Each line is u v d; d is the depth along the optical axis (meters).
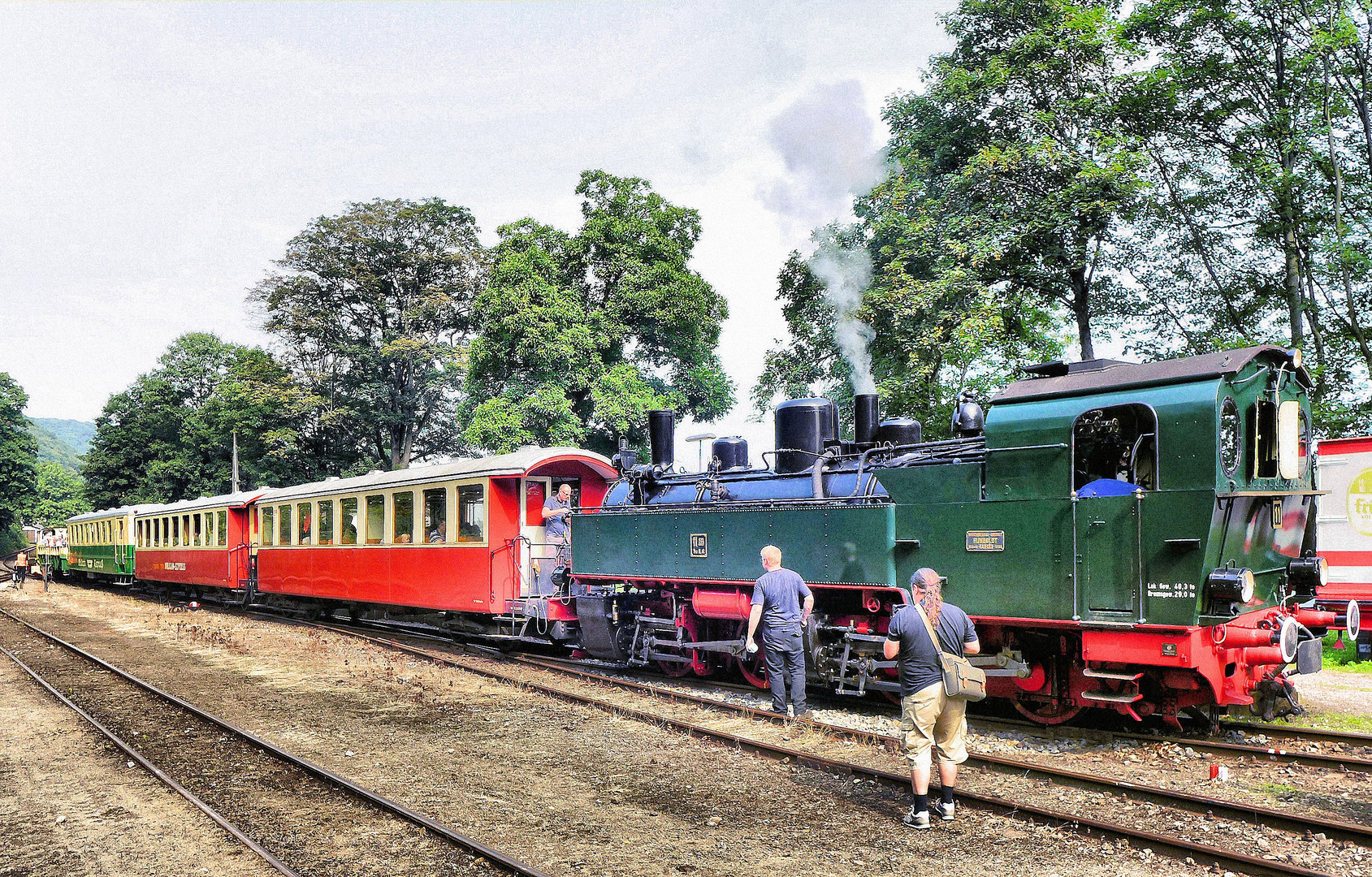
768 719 8.92
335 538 17.80
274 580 20.38
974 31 20.48
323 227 43.22
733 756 7.68
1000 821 5.93
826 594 9.82
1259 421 7.76
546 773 7.30
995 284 19.83
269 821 6.20
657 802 6.52
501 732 8.72
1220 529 6.95
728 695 10.31
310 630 17.45
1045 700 8.28
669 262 30.67
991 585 8.06
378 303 43.22
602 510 12.48
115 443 60.53
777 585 8.91
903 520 8.78
